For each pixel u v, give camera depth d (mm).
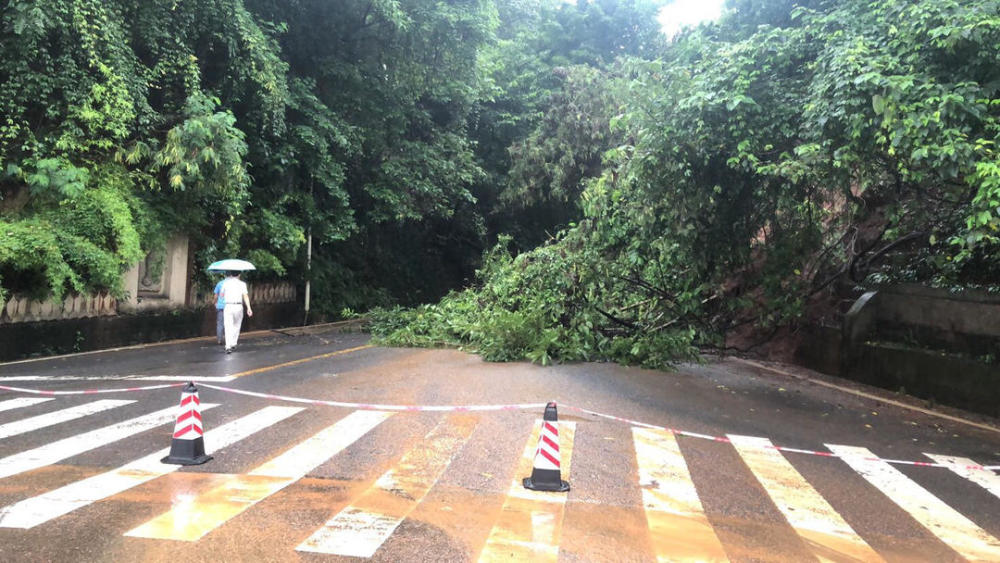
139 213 12719
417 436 6672
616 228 13484
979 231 7211
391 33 18906
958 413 9547
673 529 4555
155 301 14125
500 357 12117
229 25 13641
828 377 12305
